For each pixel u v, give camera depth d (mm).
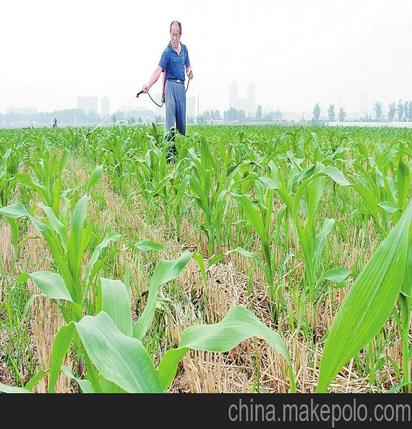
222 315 2523
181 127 7941
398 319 1983
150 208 4152
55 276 1804
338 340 1157
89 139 9391
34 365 2066
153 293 1503
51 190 3607
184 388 1936
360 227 3803
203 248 3676
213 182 5203
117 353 1021
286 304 2553
